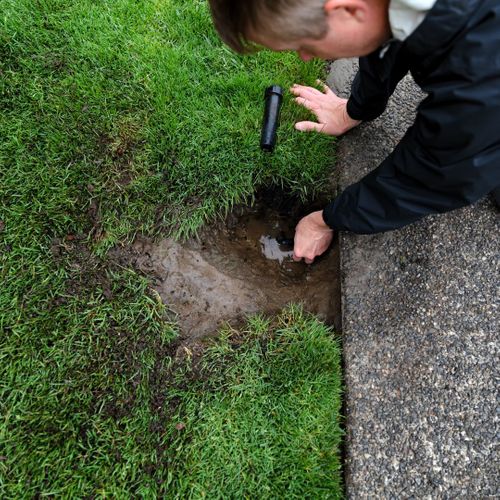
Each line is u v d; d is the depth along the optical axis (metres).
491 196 1.74
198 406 1.53
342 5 0.96
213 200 1.80
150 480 1.44
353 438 1.48
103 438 1.48
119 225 1.75
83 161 1.81
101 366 1.56
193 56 1.99
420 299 1.62
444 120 1.08
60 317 1.61
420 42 1.01
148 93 1.93
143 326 1.63
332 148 1.88
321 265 1.80
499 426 1.46
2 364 1.54
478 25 0.96
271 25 0.99
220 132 1.87
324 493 1.42
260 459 1.48
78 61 1.97
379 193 1.38
